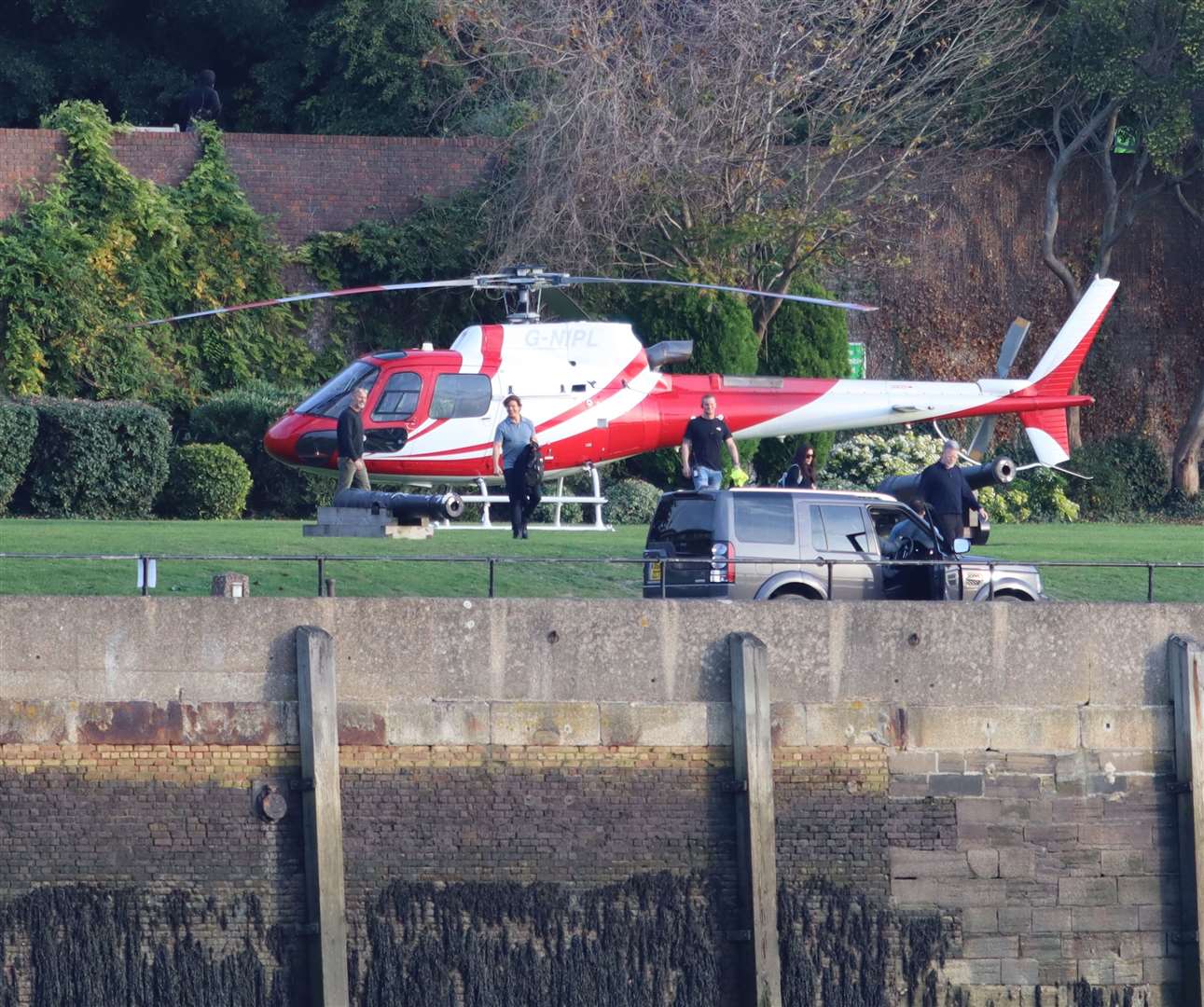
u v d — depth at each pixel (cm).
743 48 12975
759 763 5856
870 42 13675
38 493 11188
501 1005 5825
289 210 13600
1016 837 6066
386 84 15425
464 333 9456
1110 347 14938
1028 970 6050
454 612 5878
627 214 12900
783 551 6694
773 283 13312
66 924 5694
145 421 11344
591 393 9331
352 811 5803
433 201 13712
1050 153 14512
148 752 5747
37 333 12544
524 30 13175
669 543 6850
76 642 5738
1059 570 8294
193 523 9562
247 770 5769
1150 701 6153
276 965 5734
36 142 12900
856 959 5972
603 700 5922
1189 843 6047
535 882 5869
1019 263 14762
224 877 5750
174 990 5706
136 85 16712
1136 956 6094
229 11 16325
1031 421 10656
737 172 13000
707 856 5928
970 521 7238
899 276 14575
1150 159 14538
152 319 12950
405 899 5809
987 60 13575
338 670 5812
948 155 13988
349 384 9238
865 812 6009
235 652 5788
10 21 16925
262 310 13312
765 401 9750
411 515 8238
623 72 13000
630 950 5881
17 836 5694
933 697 6056
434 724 5850
